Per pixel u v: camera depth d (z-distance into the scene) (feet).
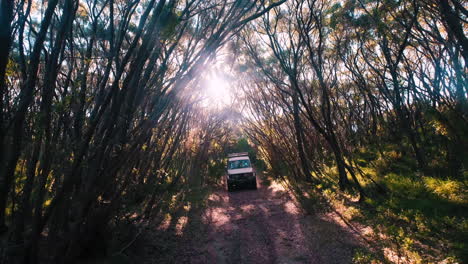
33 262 14.99
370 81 57.26
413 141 41.96
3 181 13.66
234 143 121.19
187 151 57.00
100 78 23.48
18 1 19.63
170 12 17.37
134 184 29.96
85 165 17.42
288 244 24.47
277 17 39.58
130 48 15.99
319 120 54.90
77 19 26.63
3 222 20.31
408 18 36.99
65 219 19.56
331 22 35.42
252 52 43.57
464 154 29.40
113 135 18.90
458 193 28.58
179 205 42.29
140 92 20.31
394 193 33.73
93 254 20.15
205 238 28.17
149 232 28.84
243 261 22.06
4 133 13.19
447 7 26.09
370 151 61.16
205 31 25.35
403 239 21.65
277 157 68.69
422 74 41.39
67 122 19.04
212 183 73.10
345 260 19.94
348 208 32.60
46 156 15.44
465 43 25.89
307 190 46.55
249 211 38.78
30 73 13.56
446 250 18.89
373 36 41.78
